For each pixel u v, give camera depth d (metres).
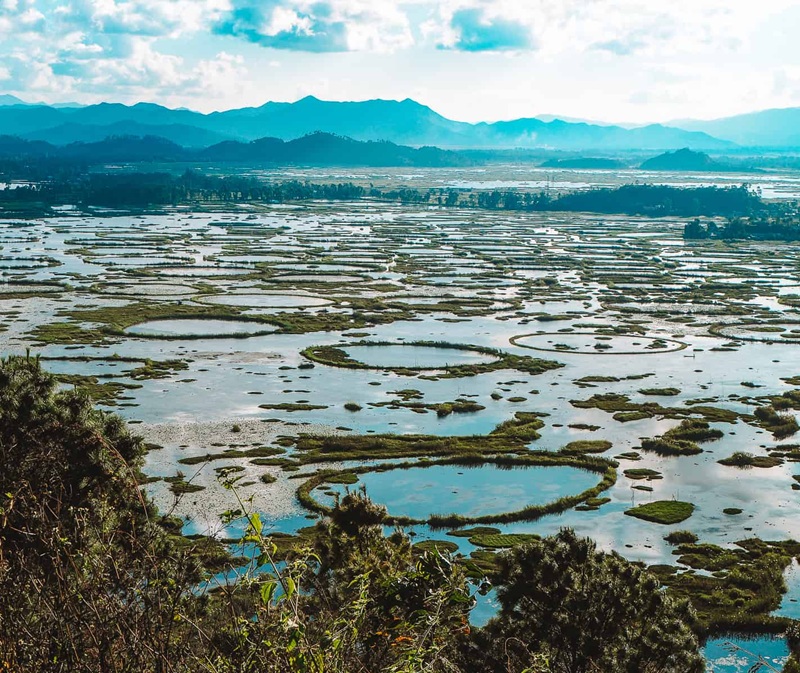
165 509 75.31
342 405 113.62
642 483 89.25
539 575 36.72
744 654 57.53
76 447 29.97
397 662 15.53
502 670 30.77
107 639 13.48
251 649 13.52
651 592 38.66
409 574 17.83
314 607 23.05
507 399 118.75
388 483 88.00
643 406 116.19
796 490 88.00
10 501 16.72
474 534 75.75
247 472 87.94
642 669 34.72
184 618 14.30
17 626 13.68
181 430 100.75
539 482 89.50
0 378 33.34
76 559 15.02
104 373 125.56
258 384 122.56
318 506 78.31
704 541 75.00
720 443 102.38
